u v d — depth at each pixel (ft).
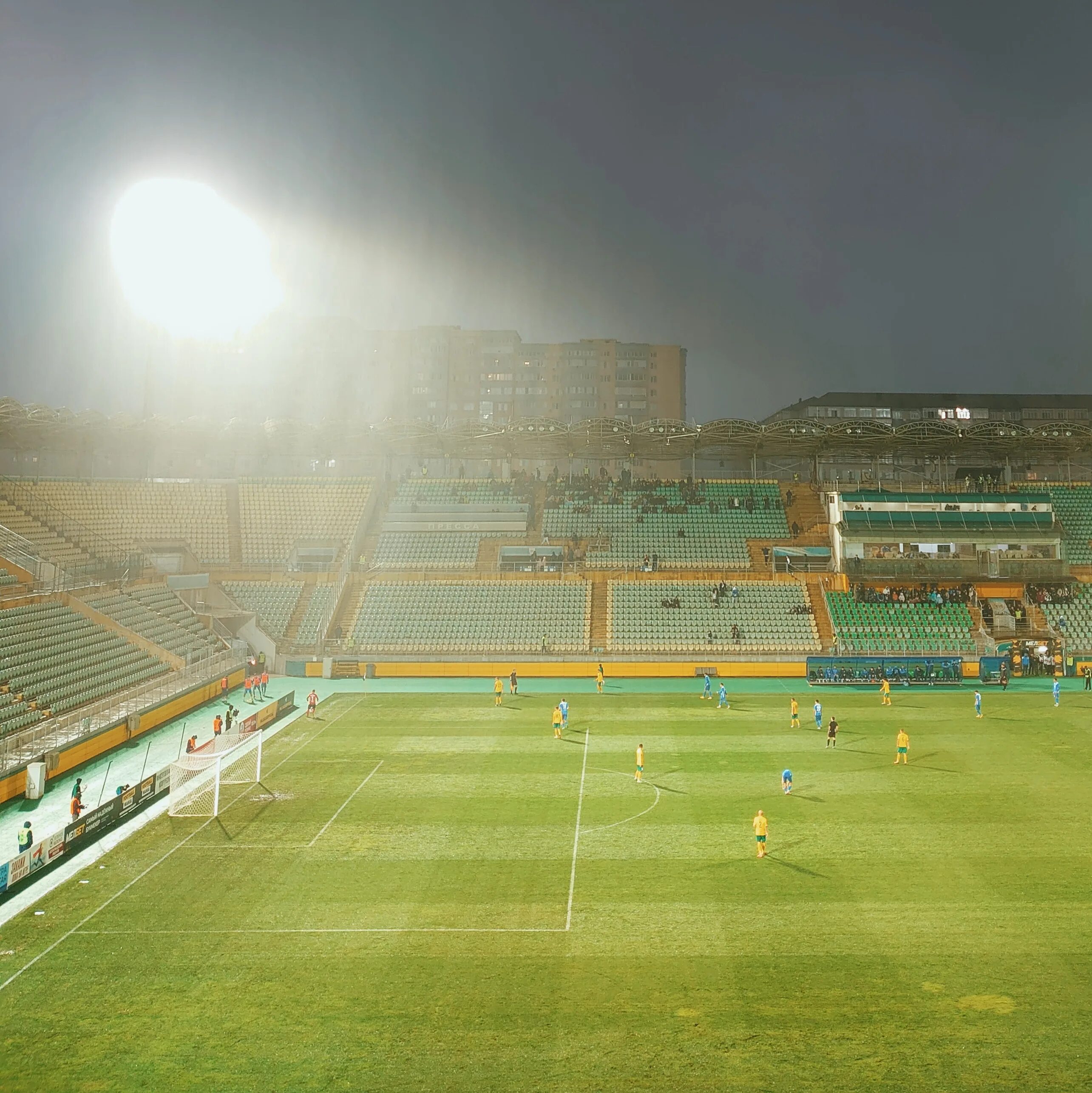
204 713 163.63
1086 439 252.21
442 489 276.82
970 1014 60.95
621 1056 56.54
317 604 229.86
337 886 84.02
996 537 239.09
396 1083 53.93
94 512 242.37
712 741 141.59
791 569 247.70
